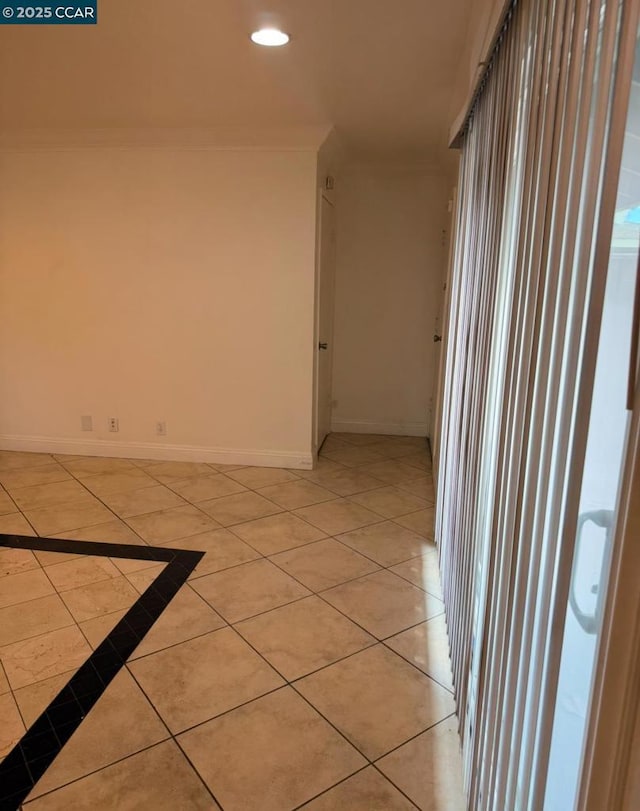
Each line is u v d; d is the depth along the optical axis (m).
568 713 0.91
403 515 3.47
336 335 5.27
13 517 3.35
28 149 4.13
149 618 2.34
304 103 3.23
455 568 2.06
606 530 0.84
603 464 0.82
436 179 4.88
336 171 4.79
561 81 0.92
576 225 0.84
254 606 2.45
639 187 0.76
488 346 1.54
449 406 2.60
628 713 0.58
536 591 0.94
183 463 4.42
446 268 3.95
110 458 4.52
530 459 0.99
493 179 1.58
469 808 1.44
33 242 4.30
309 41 2.41
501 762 1.09
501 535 1.22
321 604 2.47
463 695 1.69
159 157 4.02
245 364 4.25
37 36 2.39
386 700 1.91
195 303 4.21
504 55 1.46
